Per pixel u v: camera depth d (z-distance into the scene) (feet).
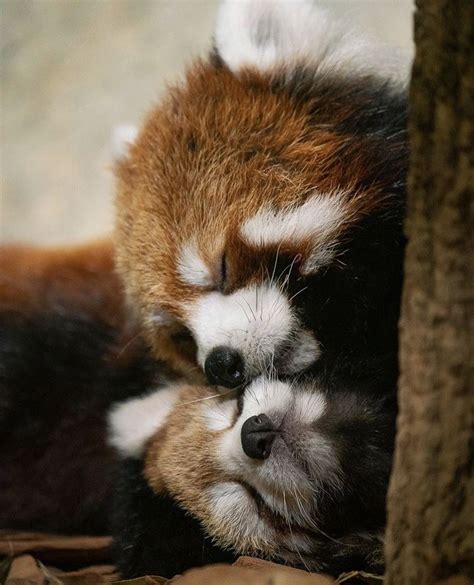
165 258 19.65
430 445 12.66
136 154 22.54
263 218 18.56
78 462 25.99
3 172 48.52
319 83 20.42
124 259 21.89
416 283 13.04
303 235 18.43
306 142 19.22
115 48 51.34
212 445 19.13
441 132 12.78
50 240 44.83
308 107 19.92
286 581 15.64
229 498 18.83
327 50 20.92
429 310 12.82
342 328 18.85
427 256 12.92
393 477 13.23
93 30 52.47
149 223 20.22
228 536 18.88
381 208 18.70
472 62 12.47
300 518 18.25
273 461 17.80
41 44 52.65
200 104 20.74
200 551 19.29
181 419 20.62
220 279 18.92
